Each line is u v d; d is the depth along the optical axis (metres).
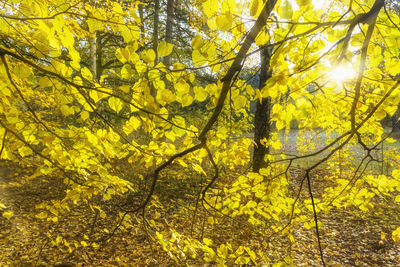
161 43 1.16
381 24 1.38
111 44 9.58
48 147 1.71
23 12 1.08
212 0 0.94
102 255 4.50
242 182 2.03
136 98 1.29
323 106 1.82
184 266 3.68
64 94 1.39
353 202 2.22
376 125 1.88
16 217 5.52
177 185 6.65
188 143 1.76
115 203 5.38
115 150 1.81
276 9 1.03
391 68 1.32
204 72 5.98
